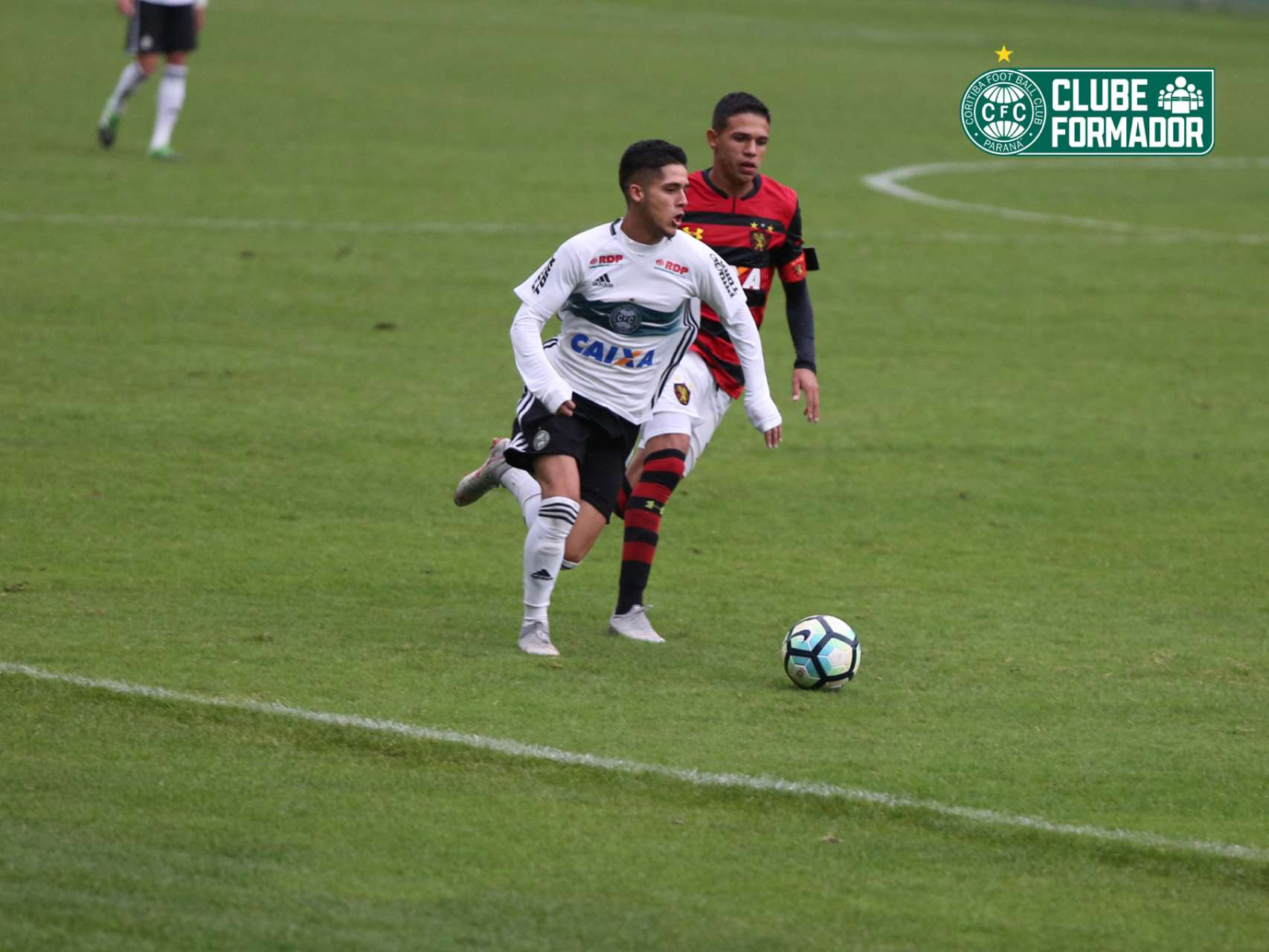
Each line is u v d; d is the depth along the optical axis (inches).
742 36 5349.4
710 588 959.0
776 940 526.6
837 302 1851.6
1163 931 544.7
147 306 1630.2
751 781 649.6
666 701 749.3
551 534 799.7
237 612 857.5
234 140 2664.9
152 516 1042.1
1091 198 2640.3
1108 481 1247.5
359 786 635.5
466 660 793.6
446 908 537.6
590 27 5378.9
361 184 2347.4
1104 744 717.3
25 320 1545.3
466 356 1541.6
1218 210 2571.4
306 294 1729.8
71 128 2655.0
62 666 749.3
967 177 2797.7
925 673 812.0
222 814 603.5
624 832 604.1
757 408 840.3
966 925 543.5
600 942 519.5
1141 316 1843.0
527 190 2368.4
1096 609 942.4
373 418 1321.4
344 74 3708.2
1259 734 738.2
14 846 566.6
